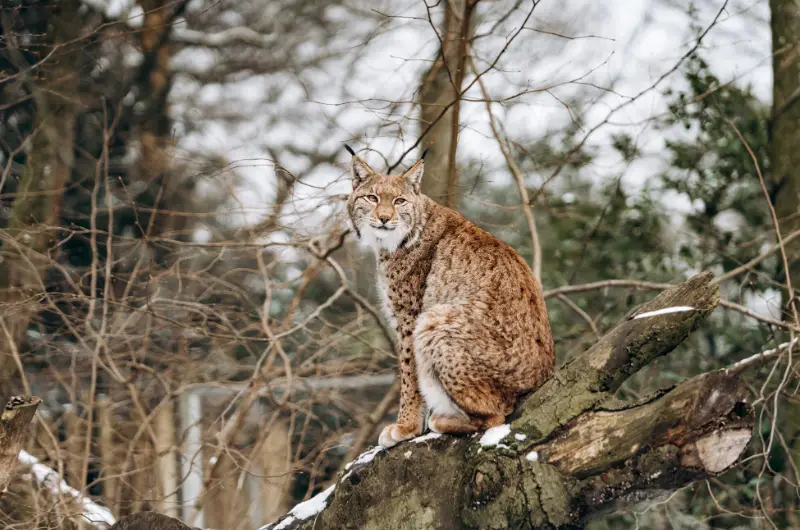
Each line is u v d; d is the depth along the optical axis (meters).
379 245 6.38
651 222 11.34
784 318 9.62
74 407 9.28
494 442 4.79
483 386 5.20
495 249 5.80
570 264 11.62
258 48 16.20
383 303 6.47
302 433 9.41
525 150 8.22
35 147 11.93
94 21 13.92
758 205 11.08
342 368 9.78
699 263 10.94
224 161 10.37
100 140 13.98
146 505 10.34
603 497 4.57
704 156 11.28
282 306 13.09
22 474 8.39
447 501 4.90
